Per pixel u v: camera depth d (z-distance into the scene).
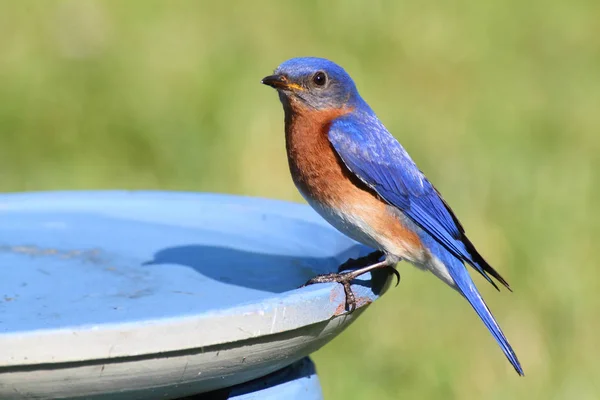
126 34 17.61
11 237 8.30
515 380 11.30
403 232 7.74
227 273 7.48
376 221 7.70
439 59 18.12
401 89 17.08
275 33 18.06
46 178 14.41
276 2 19.12
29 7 18.09
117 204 8.83
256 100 15.77
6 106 15.52
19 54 16.81
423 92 17.08
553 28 19.89
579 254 13.14
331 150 7.70
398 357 11.44
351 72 17.33
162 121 15.32
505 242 13.34
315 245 8.10
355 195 7.66
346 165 7.64
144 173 14.61
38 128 15.24
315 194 7.81
